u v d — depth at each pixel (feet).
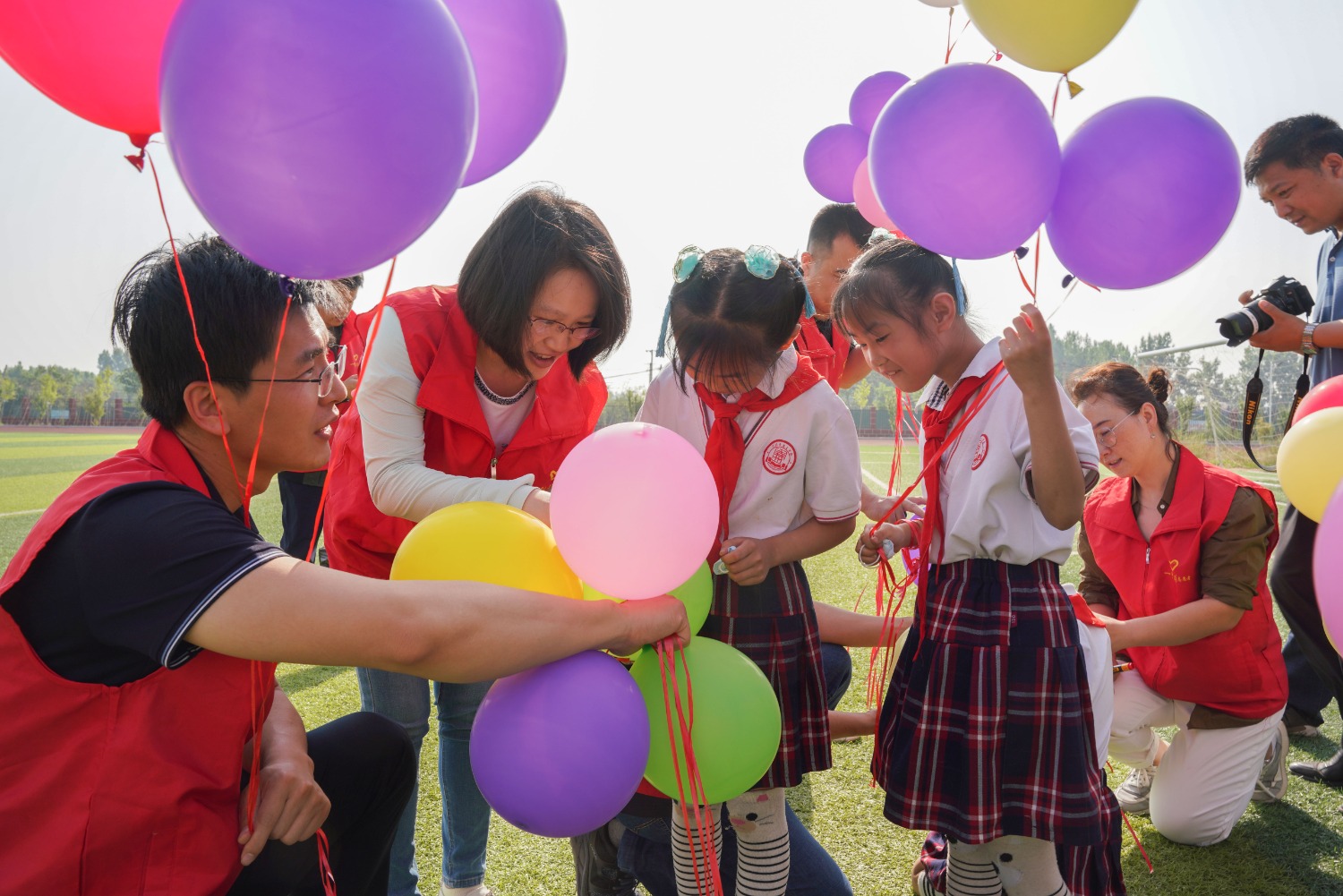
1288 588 8.34
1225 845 7.06
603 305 5.08
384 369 5.22
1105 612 8.00
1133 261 4.66
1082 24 4.40
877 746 5.62
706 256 5.22
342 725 4.89
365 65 2.94
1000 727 4.89
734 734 4.30
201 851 3.55
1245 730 6.84
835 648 7.50
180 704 3.47
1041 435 4.56
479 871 6.12
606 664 4.04
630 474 4.02
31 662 3.26
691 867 5.09
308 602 3.27
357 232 3.23
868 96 8.36
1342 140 8.63
